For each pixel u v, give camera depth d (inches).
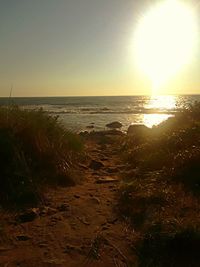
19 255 211.2
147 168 417.7
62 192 340.8
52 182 358.3
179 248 208.8
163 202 286.8
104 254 213.0
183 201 286.4
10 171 325.1
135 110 2797.7
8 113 399.2
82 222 262.8
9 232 243.3
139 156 496.4
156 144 504.7
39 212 280.7
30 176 335.6
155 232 225.3
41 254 212.2
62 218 270.2
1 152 334.0
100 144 779.4
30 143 381.7
